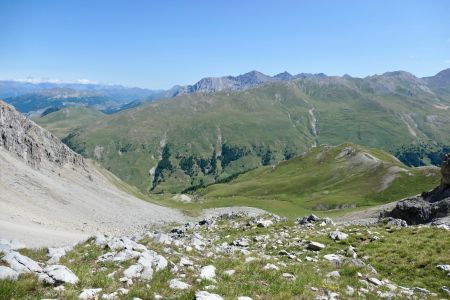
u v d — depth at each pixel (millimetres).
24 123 105062
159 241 25516
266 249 31219
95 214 81875
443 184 68250
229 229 45719
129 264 18094
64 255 19922
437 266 23516
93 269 17484
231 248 28328
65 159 118375
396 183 169125
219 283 16359
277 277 18266
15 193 67125
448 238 28281
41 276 14609
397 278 23047
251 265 20500
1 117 94250
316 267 23047
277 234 37781
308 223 44031
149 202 143125
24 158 94375
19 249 20094
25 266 15734
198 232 46656
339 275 21141
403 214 61250
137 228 80125
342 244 30859
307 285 17953
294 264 22984
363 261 25953
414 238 29547
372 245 29109
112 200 108375
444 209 57094
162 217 107562
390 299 18016
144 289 14602
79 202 85438
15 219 50062
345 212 115562
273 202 153125
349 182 197500
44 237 37781
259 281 17734
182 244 25672
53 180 94062
